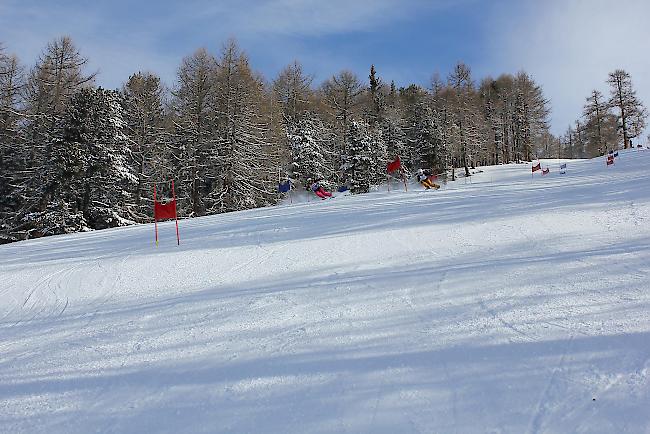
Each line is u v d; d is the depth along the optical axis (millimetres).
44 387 3930
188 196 34781
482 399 3164
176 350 4535
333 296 5875
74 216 25297
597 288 5258
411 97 64812
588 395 3109
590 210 10578
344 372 3729
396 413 3078
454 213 12125
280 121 41094
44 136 29750
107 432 3145
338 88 48562
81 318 6004
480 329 4387
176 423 3180
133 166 33312
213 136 35156
